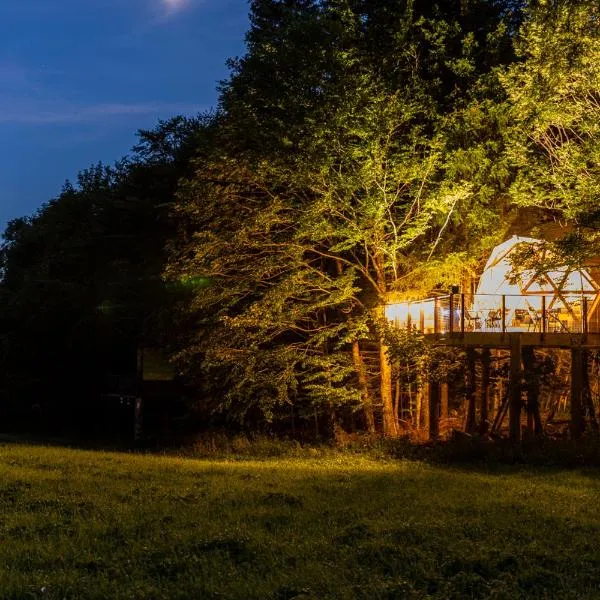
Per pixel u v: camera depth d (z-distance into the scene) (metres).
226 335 24.28
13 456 17.78
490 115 22.80
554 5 19.98
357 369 24.17
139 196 32.25
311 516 9.93
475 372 25.45
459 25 25.69
